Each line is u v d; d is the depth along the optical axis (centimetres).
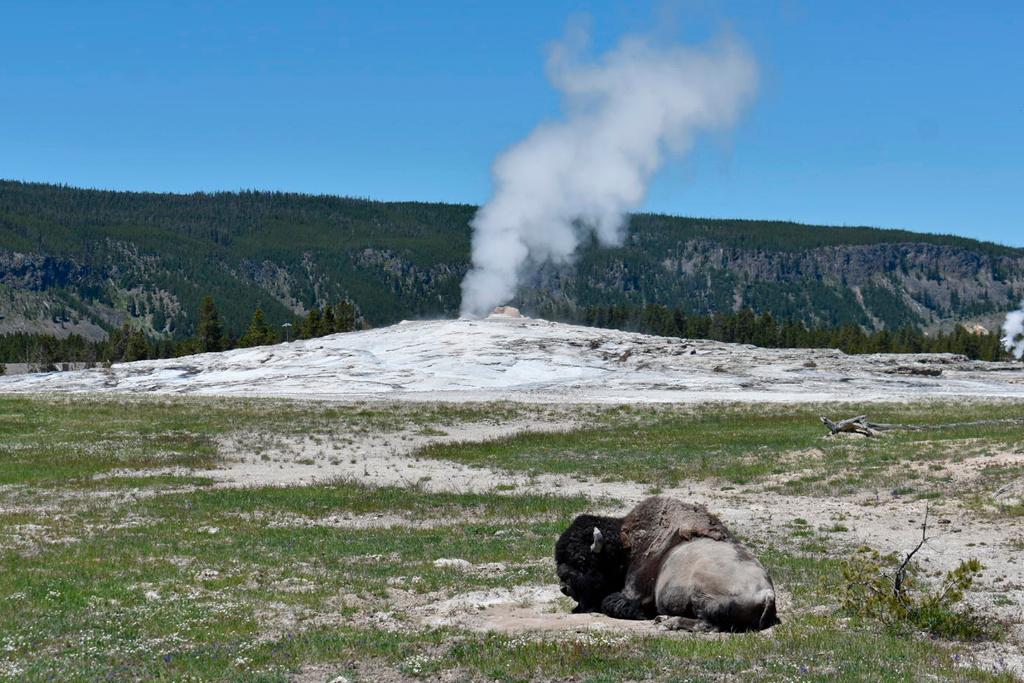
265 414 4944
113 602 1263
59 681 922
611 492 2592
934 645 1020
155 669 960
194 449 3684
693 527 1112
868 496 2305
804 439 3578
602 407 5244
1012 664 958
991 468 2388
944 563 1548
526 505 2331
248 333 13838
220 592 1348
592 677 890
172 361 8531
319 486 2720
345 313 13900
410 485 2762
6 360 17475
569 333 8950
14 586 1357
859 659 942
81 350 17588
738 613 1036
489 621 1156
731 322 16475
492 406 5306
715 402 5538
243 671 952
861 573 1188
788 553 1658
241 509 2270
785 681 873
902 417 4475
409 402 5569
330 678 929
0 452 3462
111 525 2016
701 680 877
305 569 1548
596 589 1173
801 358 8125
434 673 928
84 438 3906
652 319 17462
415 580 1440
